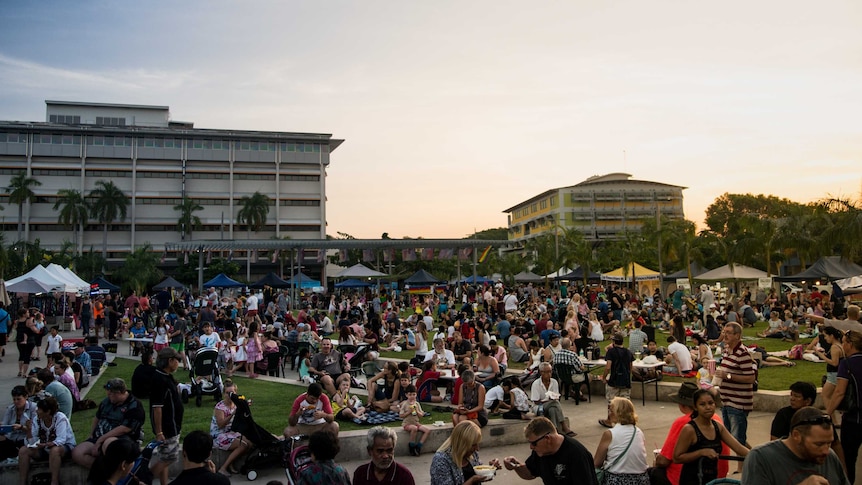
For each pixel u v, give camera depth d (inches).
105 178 3560.5
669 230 2124.8
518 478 325.4
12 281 971.9
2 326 763.4
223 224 3730.3
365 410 452.1
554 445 203.8
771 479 154.0
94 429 303.7
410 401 394.0
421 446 380.5
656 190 4296.3
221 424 342.6
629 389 526.0
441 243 1953.7
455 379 508.1
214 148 3737.7
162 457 290.5
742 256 1884.8
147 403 500.4
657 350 607.8
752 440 391.9
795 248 1755.7
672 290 2096.5
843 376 242.1
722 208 3619.6
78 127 3489.2
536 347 604.7
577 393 525.0
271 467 343.3
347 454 368.2
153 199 3646.7
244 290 1540.4
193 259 3329.2
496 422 407.8
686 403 220.2
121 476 207.0
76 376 526.3
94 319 995.9
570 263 2743.6
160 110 3956.7
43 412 304.0
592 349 695.7
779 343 807.1
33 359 755.4
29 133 3444.9
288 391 559.8
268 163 3831.2
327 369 549.6
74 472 301.7
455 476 215.5
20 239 3243.1
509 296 1208.8
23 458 301.6
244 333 724.7
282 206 3853.3
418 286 2015.3
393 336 912.3
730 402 306.0
